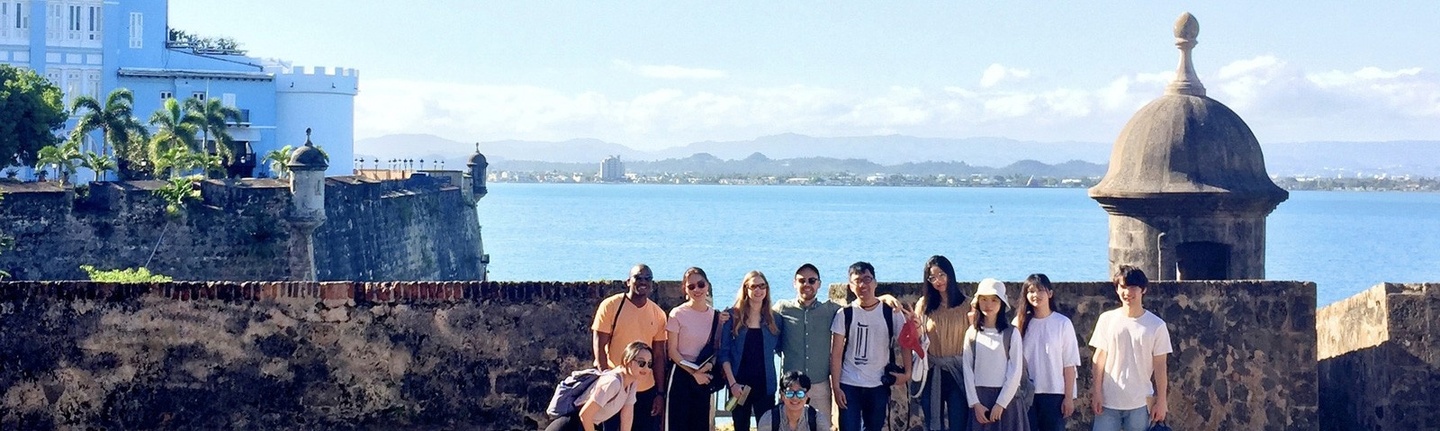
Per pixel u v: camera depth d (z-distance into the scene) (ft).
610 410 38.83
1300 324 44.93
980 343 40.11
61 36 252.21
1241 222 56.24
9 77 181.37
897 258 312.91
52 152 171.01
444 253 191.83
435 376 43.21
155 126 254.06
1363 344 47.83
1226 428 44.88
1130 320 40.57
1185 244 56.90
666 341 40.88
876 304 40.75
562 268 278.46
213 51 279.90
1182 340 44.96
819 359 40.57
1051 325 40.52
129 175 192.13
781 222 512.63
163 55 263.29
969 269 282.97
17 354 42.42
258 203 126.41
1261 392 44.86
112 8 255.91
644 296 40.55
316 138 274.77
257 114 268.62
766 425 39.22
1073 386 40.50
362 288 43.11
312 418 42.98
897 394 43.88
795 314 40.70
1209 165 56.18
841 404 40.63
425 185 186.50
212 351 42.83
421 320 43.19
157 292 42.73
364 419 43.09
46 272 116.88
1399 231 476.95
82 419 42.57
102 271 115.03
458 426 43.21
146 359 42.70
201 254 124.16
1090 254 333.42
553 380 43.37
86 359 42.60
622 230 435.53
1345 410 49.06
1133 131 58.13
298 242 126.93
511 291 43.32
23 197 115.34
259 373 42.88
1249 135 57.21
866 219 554.05
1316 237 430.20
